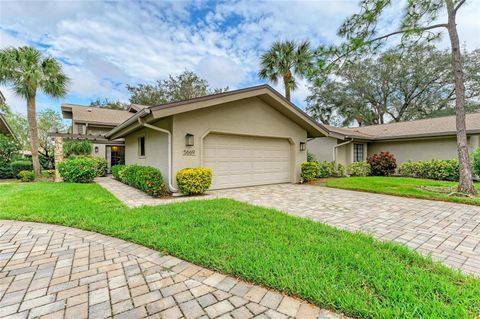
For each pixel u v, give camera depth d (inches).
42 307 78.6
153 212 188.2
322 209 216.8
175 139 280.4
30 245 129.6
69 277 97.0
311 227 154.6
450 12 288.2
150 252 120.1
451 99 882.8
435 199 260.8
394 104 987.3
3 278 96.2
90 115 647.8
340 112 1078.4
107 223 161.2
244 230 145.6
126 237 137.6
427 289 84.0
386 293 81.2
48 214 183.5
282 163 402.0
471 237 144.4
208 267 104.1
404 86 948.0
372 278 91.0
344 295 80.4
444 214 199.2
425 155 524.4
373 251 116.1
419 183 384.2
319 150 602.5
